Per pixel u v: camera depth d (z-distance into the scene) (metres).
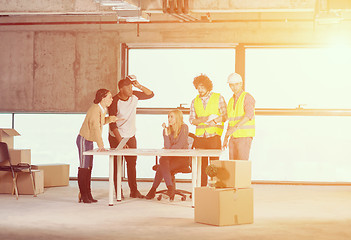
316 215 6.82
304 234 5.58
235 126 7.89
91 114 7.77
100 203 7.80
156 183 8.21
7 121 11.50
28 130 11.46
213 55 10.93
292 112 10.78
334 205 7.72
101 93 7.82
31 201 8.02
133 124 8.50
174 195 8.02
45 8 9.18
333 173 11.00
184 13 8.83
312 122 10.98
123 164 11.04
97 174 11.37
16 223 6.18
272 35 10.69
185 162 8.08
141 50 11.06
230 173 6.12
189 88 11.01
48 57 11.16
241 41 10.75
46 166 9.86
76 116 11.36
